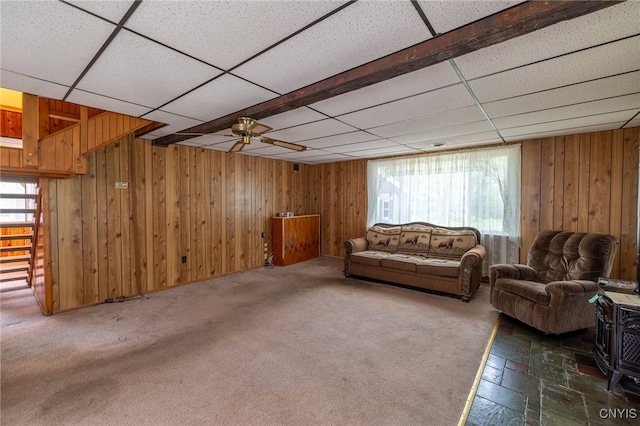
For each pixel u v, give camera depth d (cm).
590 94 231
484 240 450
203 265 478
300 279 481
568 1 117
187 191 456
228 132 356
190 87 215
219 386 206
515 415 179
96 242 368
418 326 302
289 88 218
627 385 207
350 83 192
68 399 192
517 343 269
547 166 398
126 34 146
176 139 393
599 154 364
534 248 358
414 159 516
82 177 356
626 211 351
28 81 203
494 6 128
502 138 399
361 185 599
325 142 417
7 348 258
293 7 126
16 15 129
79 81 203
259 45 158
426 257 457
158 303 370
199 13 130
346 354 248
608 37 150
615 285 239
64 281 343
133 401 191
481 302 374
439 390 202
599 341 230
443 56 156
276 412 181
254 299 384
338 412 181
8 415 179
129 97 236
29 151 288
